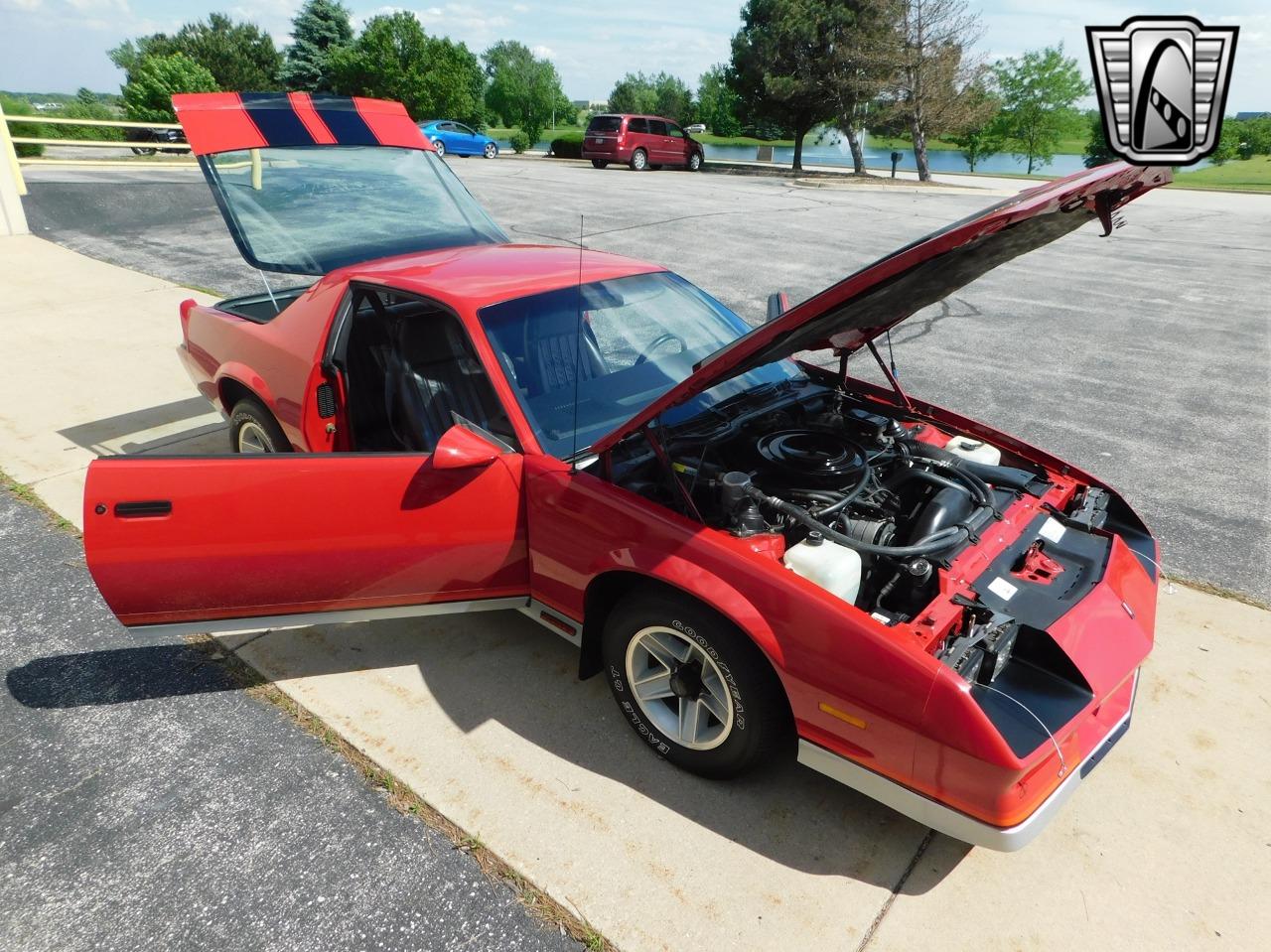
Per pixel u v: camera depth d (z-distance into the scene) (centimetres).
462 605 311
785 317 230
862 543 254
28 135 3172
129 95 3641
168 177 1692
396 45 4350
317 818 266
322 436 372
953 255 233
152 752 293
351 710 314
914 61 2792
